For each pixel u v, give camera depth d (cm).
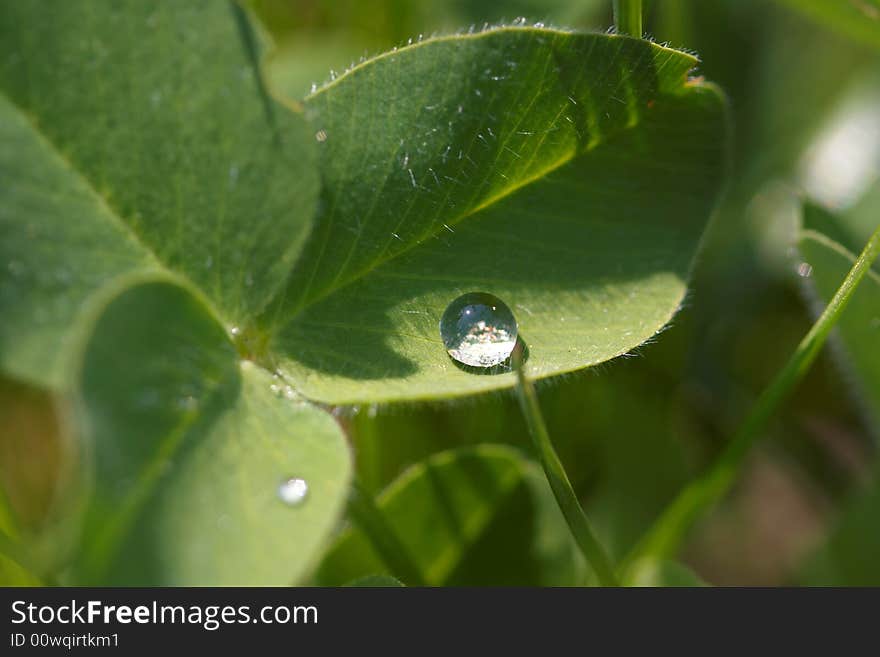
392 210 12
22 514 13
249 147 12
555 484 12
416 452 14
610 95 12
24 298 11
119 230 11
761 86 15
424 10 15
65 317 11
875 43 14
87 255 11
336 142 12
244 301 12
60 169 11
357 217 12
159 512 11
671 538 13
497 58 12
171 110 11
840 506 14
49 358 11
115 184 11
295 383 12
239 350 12
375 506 13
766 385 15
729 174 12
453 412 14
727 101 12
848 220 14
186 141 11
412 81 12
